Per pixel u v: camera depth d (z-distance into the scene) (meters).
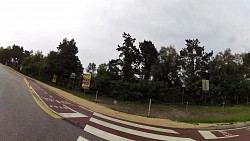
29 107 11.32
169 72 56.78
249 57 52.66
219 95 44.78
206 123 14.20
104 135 7.70
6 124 7.28
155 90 46.84
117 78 54.38
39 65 74.88
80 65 66.56
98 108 16.94
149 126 10.86
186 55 56.00
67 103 17.39
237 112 27.34
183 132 10.15
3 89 18.09
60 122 8.84
